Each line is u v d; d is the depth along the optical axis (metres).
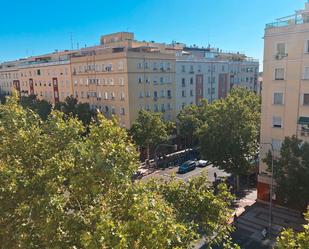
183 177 42.47
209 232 13.83
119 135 14.62
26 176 13.44
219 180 38.94
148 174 44.59
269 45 31.34
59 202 11.77
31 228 12.14
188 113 54.88
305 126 29.98
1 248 12.26
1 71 87.12
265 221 29.23
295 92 30.20
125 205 11.70
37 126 17.17
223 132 34.69
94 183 11.96
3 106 18.70
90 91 58.59
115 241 8.98
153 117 46.78
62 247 11.10
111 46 68.06
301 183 25.23
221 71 70.50
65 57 69.12
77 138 15.53
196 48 83.31
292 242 10.16
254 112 41.16
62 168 13.12
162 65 56.34
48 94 70.00
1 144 15.61
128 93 51.41
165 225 9.73
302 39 29.02
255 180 39.56
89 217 11.59
